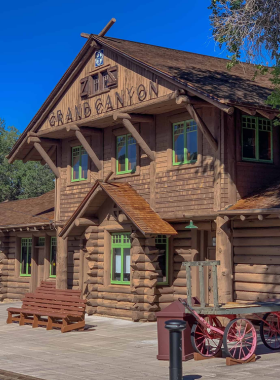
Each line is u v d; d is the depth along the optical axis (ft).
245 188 51.80
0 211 93.56
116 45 60.80
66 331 50.90
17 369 35.14
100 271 61.26
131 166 62.49
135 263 55.57
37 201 93.61
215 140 51.37
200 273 35.96
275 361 35.63
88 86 63.52
